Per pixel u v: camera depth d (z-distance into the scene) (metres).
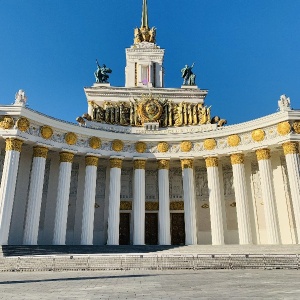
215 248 22.75
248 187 30.52
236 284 9.41
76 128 28.23
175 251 22.12
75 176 31.25
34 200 24.77
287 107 26.02
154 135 30.52
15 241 26.02
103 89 36.66
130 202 32.62
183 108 35.12
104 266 16.09
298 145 25.61
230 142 28.95
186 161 30.03
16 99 25.08
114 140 30.00
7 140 24.14
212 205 28.00
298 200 24.09
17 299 6.82
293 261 16.52
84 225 26.80
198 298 6.77
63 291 8.08
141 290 8.20
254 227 29.16
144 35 46.22
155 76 42.03
